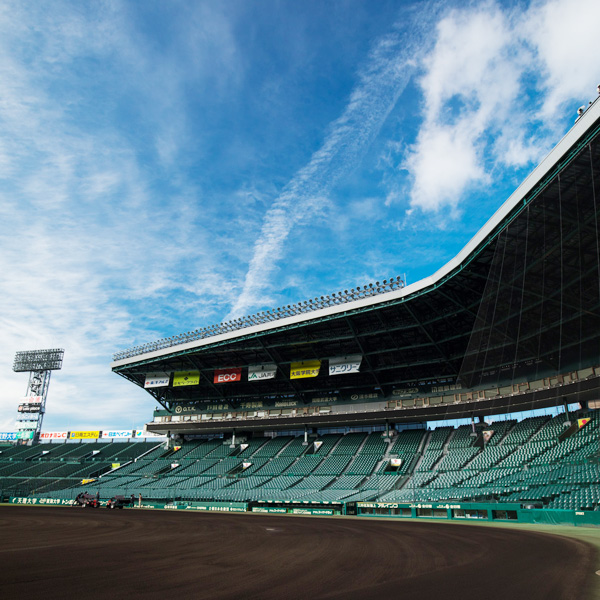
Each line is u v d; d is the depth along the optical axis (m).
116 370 68.12
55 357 99.69
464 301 43.41
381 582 9.83
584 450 34.47
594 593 8.42
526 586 9.12
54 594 8.94
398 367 51.84
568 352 38.66
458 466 45.41
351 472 52.53
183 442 75.69
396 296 43.97
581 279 34.66
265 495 50.81
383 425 59.91
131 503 55.72
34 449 89.12
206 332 59.09
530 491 32.47
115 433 89.44
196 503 51.53
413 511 36.38
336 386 59.62
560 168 28.27
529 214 32.41
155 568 11.94
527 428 44.88
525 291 38.38
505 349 44.41
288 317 50.97
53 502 61.38
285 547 16.34
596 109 25.08
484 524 26.78
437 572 10.89
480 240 35.47
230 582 10.04
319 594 8.79
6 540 18.98
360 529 24.12
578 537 17.86
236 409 67.69
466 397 50.16
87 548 16.22
